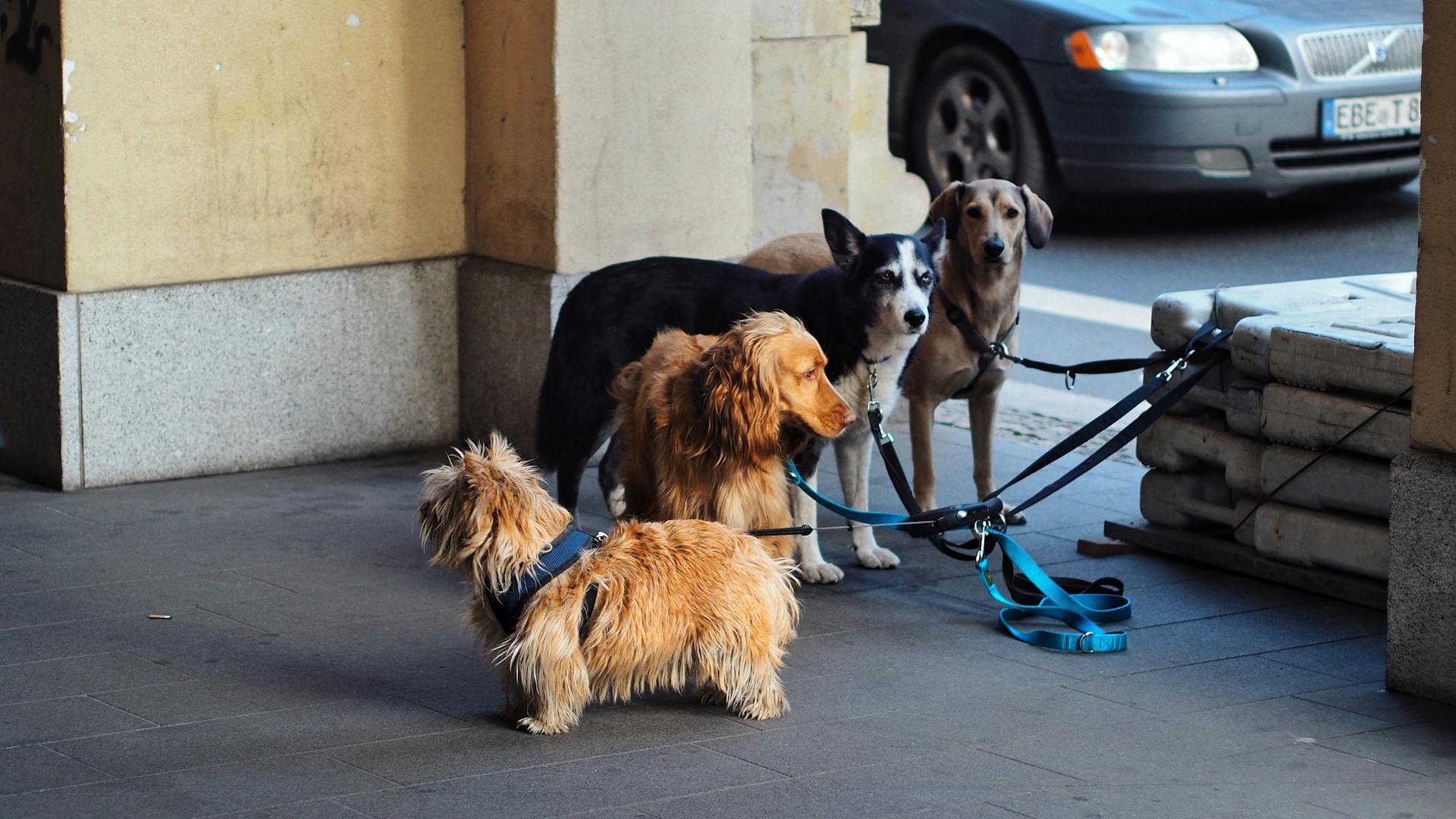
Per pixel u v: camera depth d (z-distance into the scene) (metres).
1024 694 5.02
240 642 5.41
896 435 8.66
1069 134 12.73
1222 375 6.34
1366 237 12.83
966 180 13.62
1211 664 5.32
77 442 7.20
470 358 8.23
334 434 7.93
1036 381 9.75
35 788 4.19
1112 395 9.48
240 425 7.63
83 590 5.93
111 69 7.04
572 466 6.64
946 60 13.54
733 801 4.13
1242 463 6.19
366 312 7.94
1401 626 5.00
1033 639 5.52
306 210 7.72
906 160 14.09
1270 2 12.73
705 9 7.91
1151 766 4.41
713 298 6.35
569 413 6.60
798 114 8.73
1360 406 5.71
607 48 7.69
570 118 7.66
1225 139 12.30
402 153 7.98
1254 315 6.26
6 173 7.34
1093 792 4.21
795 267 7.03
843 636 5.59
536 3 7.61
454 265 8.20
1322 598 6.00
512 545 4.43
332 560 6.34
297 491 7.36
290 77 7.55
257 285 7.56
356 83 7.77
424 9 7.91
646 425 5.37
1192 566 6.43
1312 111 12.35
